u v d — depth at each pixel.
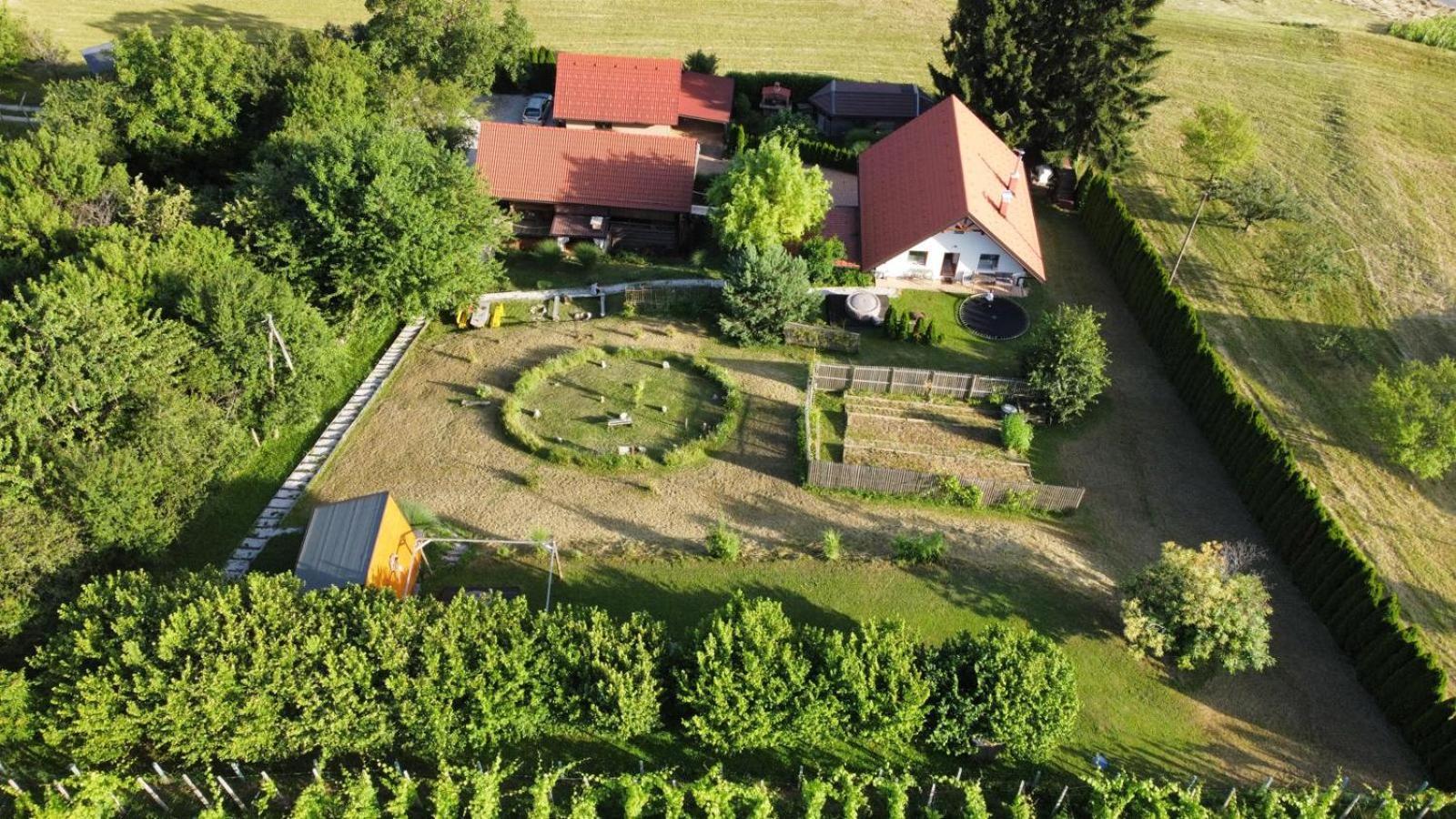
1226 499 44.84
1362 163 71.94
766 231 55.12
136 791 29.41
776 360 52.41
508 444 46.16
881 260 55.94
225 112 63.47
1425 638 38.56
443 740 30.02
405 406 48.81
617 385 50.16
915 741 32.62
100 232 46.41
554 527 41.41
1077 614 38.16
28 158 51.19
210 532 41.38
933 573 39.38
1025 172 66.75
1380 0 103.50
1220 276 60.06
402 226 48.44
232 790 29.11
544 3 99.62
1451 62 86.81
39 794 28.88
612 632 31.98
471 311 55.53
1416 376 45.69
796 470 45.03
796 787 31.20
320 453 45.81
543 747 32.06
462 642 30.98
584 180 63.50
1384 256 61.72
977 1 64.75
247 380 43.22
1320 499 39.38
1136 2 61.25
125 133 62.34
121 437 37.75
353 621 31.08
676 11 98.94
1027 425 47.56
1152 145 74.25
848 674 30.66
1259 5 101.81
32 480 33.78
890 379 49.56
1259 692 35.66
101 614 30.70
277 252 48.78
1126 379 52.28
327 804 28.23
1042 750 31.27
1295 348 54.25
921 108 76.94
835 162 72.19
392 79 65.31
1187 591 34.97
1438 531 43.34
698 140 76.88
